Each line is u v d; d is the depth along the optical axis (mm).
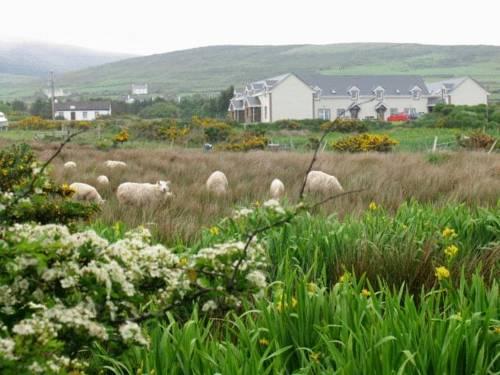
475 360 4512
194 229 9672
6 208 4344
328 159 23391
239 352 4648
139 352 4820
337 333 4996
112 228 8430
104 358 4766
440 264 7051
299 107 104562
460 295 5398
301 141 49594
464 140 34562
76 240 3811
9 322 3549
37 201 5129
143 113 123500
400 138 48594
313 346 4984
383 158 23594
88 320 3479
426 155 24156
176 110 124375
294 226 8023
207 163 23000
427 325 4797
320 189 16109
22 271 3549
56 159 25156
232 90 124625
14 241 3525
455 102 111062
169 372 4617
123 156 27141
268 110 104375
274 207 3959
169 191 14805
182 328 5344
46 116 130875
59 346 3100
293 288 6148
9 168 6871
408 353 4289
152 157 26125
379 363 4406
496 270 7121
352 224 8414
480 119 63094
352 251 7480
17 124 71000
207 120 55938
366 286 6980
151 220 10680
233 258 3855
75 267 3611
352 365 4340
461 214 8906
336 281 7062
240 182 18016
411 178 16344
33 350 3037
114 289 3670
